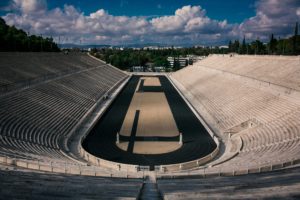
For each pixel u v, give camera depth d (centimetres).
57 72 8669
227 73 9100
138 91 9675
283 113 4478
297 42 11819
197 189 2030
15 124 4134
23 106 4872
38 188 1880
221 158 3644
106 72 12362
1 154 2920
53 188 1919
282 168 2634
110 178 2577
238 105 5825
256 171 2639
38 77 7300
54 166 2792
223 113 5769
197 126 5350
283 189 1852
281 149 3359
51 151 3688
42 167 2680
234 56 11581
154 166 3628
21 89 5691
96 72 11300
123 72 14588
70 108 5922
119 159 3872
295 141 3494
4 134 3712
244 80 7312
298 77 6153
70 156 3756
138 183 2323
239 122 4972
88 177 2514
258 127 4481
